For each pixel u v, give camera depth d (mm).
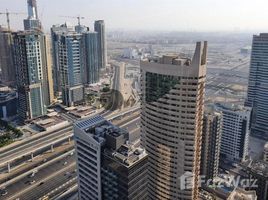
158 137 193625
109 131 167500
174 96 177750
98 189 167500
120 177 150750
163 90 181875
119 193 154875
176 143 185125
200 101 177625
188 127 178625
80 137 170000
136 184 154250
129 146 161500
